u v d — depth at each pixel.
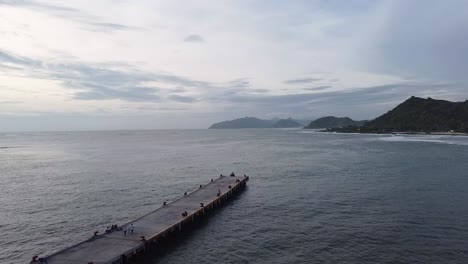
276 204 51.72
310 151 138.88
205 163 103.62
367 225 40.78
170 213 42.62
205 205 46.50
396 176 73.44
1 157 129.12
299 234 38.28
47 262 28.08
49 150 163.00
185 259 32.16
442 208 47.34
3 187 68.50
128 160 112.56
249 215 46.09
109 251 30.33
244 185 66.69
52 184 70.94
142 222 38.88
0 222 45.22
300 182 69.38
